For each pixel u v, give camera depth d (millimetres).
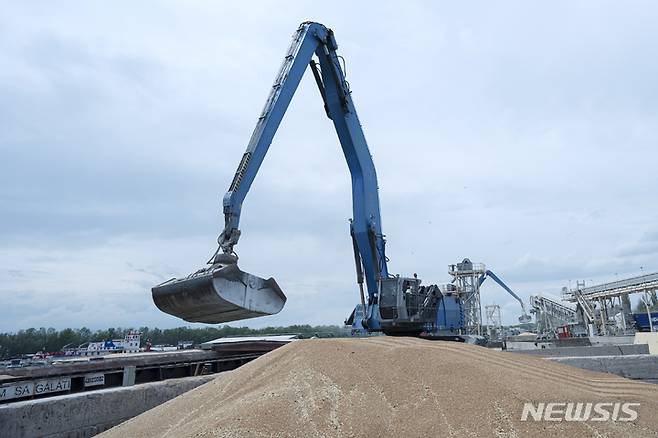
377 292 20938
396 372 7754
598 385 8648
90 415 9195
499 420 6316
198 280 12875
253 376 8766
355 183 21953
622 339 29984
